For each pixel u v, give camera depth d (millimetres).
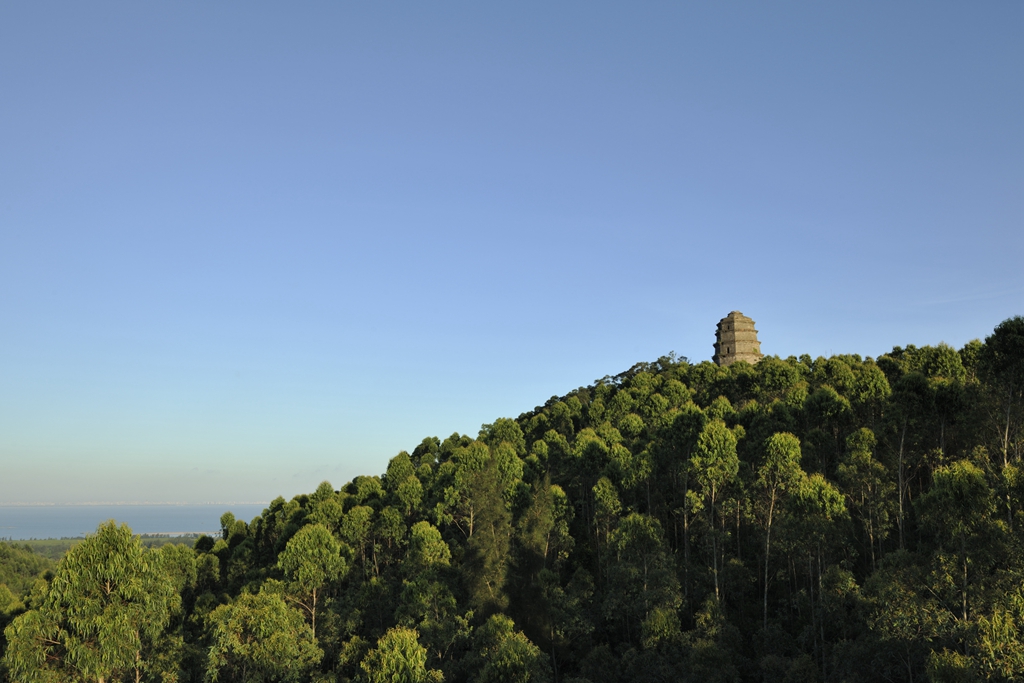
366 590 77000
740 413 86062
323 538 78812
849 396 79750
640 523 64625
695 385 122750
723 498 68875
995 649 37438
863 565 65688
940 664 38250
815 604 57969
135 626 59062
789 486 62312
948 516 44219
